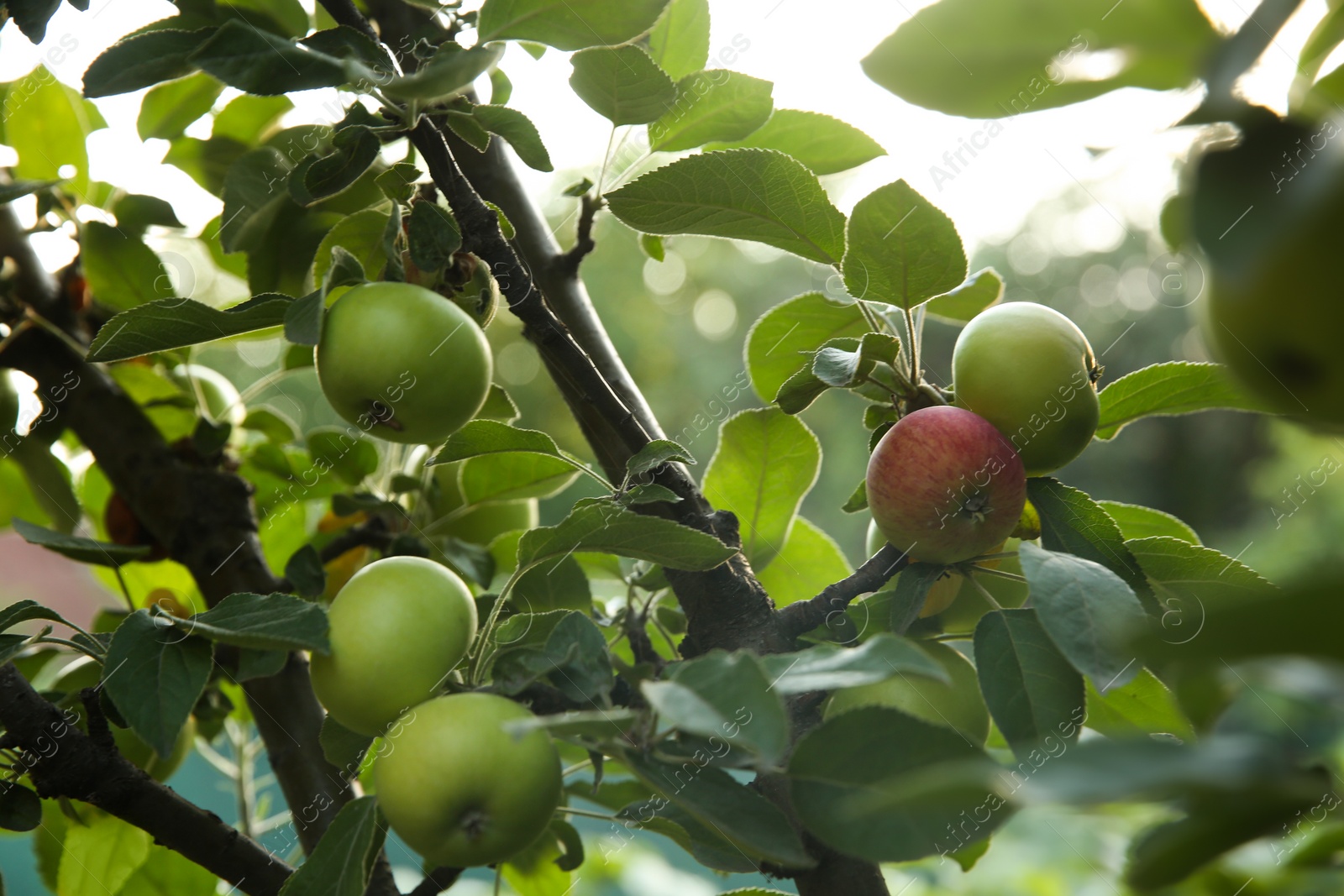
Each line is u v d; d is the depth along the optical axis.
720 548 1.26
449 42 1.19
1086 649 1.05
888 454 1.35
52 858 1.88
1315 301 0.50
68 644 1.29
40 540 1.65
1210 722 0.76
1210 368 1.44
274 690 1.67
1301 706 0.69
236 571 1.79
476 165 1.70
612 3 1.30
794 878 1.30
